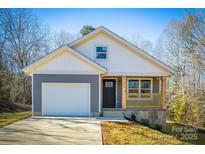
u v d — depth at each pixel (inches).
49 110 661.3
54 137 396.8
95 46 713.6
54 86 663.1
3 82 1091.9
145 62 716.7
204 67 1059.3
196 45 1120.2
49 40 1556.3
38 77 661.3
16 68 1343.5
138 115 698.8
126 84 740.7
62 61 665.0
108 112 681.6
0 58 1157.7
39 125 504.7
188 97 1045.8
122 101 700.7
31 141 367.2
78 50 711.7
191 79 1103.0
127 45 713.0
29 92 1349.7
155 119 703.1
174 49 1472.7
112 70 711.7
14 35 1341.0
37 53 1456.7
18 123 526.3
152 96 729.0
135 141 397.1
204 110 959.0
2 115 694.5
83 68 665.6
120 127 506.0
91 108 663.1
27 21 1405.0
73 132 440.1
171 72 717.3
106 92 786.8
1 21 1254.3
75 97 663.8
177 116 1076.5
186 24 1257.4
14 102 1154.0
